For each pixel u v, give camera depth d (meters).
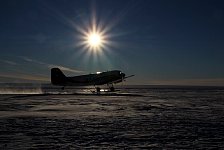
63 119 20.55
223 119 21.14
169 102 43.06
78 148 11.26
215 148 11.28
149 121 19.67
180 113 25.75
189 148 11.28
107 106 33.34
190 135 14.17
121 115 23.56
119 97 59.16
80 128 16.33
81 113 25.00
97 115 23.44
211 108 32.03
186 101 46.44
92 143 12.19
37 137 13.52
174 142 12.45
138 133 14.71
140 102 41.97
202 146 11.64
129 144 12.02
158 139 13.12
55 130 15.58
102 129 16.00
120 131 15.33
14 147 11.38
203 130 15.78
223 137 13.66
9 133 14.58
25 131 15.21
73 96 62.81
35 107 31.20
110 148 11.27
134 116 22.84
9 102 40.22
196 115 24.08
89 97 57.94
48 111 26.75
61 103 38.28
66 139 13.05
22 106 32.59
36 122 18.86
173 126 17.30
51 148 11.22
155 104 37.81
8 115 23.14
